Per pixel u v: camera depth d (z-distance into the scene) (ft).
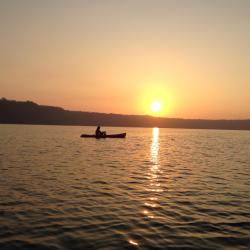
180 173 82.89
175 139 299.17
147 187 63.21
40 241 34.24
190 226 39.91
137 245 33.73
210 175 80.28
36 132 357.00
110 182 67.62
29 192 55.88
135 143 214.07
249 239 35.78
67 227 38.68
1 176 71.36
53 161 101.35
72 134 322.34
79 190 58.65
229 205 50.19
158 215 44.27
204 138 335.67
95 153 133.59
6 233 36.27
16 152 128.77
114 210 46.26
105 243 34.04
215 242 34.83
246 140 296.10
